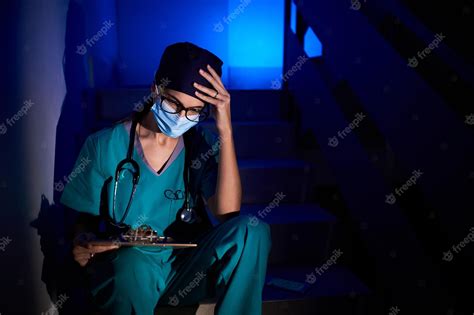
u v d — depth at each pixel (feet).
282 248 6.79
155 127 4.75
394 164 8.36
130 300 4.18
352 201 7.25
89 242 4.16
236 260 4.32
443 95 5.71
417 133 5.49
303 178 7.84
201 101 4.46
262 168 7.64
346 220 8.15
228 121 4.67
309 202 8.04
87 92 7.67
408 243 5.80
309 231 6.83
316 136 8.25
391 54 5.95
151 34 12.74
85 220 4.94
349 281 6.26
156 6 12.64
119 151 4.74
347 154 7.25
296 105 9.19
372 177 6.57
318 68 8.96
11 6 4.58
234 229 4.39
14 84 4.58
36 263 4.82
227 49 13.12
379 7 6.98
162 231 4.90
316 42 12.86
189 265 4.67
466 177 4.73
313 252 6.94
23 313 4.77
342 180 7.52
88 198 4.72
